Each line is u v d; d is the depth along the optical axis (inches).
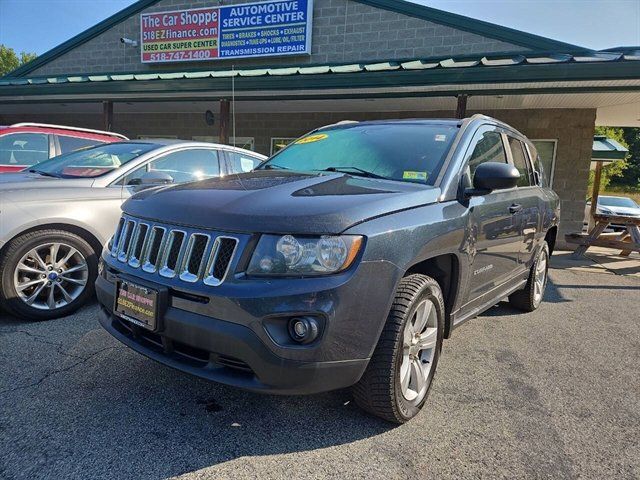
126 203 118.8
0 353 132.5
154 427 101.2
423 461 94.0
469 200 122.9
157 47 549.0
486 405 117.6
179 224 96.2
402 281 104.1
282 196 97.2
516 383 131.0
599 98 359.6
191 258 92.9
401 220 98.3
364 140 143.8
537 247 189.6
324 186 107.3
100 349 137.6
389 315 98.8
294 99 397.1
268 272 85.8
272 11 493.4
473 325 182.7
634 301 230.4
